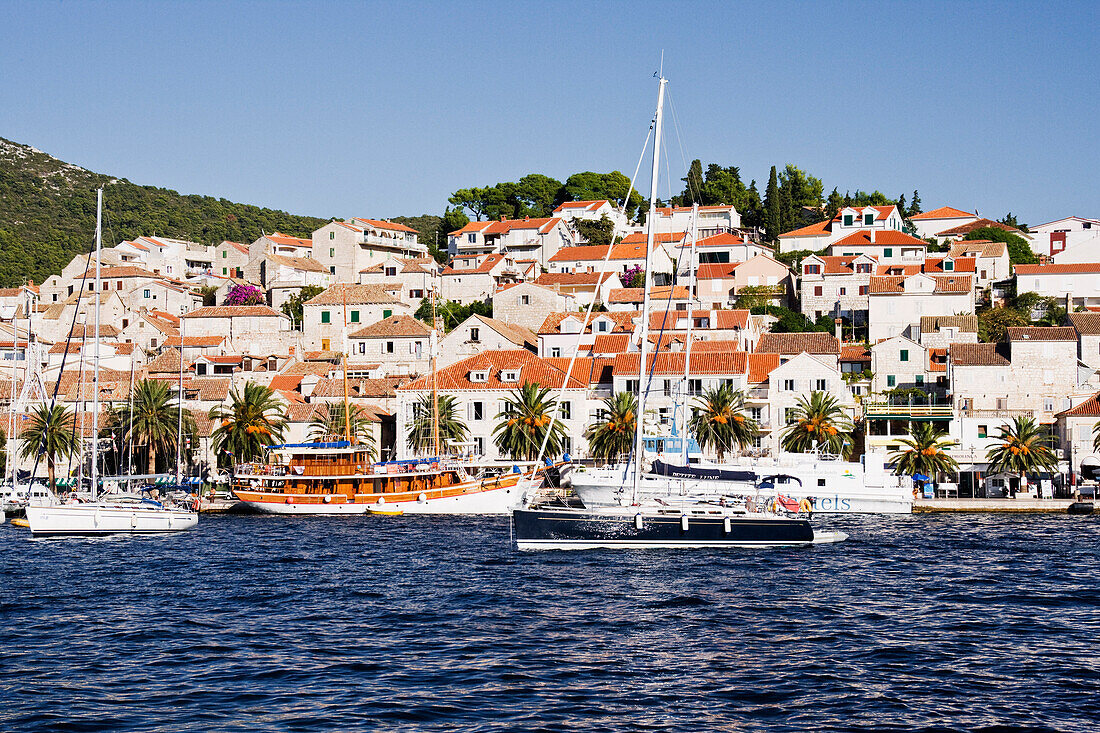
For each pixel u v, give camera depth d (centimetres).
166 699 4309
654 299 17162
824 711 4169
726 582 6862
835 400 12688
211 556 8156
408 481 11556
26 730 3966
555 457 12619
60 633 5447
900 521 10312
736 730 3969
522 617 5809
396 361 16112
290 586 6781
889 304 15962
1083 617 5803
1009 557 7888
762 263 17712
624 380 13550
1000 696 4350
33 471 12650
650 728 3984
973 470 12531
